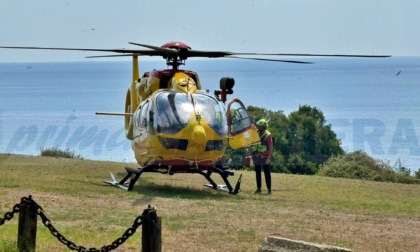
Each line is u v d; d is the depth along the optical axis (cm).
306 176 2850
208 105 2095
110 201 1867
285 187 2406
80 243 1355
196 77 2209
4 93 18962
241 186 2403
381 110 11819
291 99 15738
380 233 1565
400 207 1986
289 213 1783
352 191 2355
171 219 1642
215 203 1906
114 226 1532
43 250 1288
